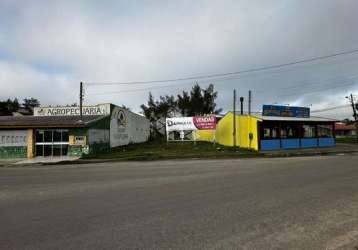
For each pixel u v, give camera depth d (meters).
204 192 10.07
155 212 7.70
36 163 26.56
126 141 43.94
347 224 6.57
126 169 18.70
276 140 36.34
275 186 10.91
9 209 8.41
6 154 31.48
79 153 31.14
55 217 7.46
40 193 10.73
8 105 70.06
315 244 5.49
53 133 31.66
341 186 10.80
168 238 5.86
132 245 5.54
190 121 47.59
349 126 99.31
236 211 7.63
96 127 33.31
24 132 31.56
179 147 39.16
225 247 5.38
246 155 29.19
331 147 39.50
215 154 29.72
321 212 7.48
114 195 9.94
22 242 5.82
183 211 7.73
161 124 72.44
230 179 12.83
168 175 14.84
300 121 38.34
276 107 39.00
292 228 6.33
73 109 39.75
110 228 6.51
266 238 5.79
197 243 5.58
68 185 12.46
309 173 14.24
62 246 5.58
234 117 37.09
